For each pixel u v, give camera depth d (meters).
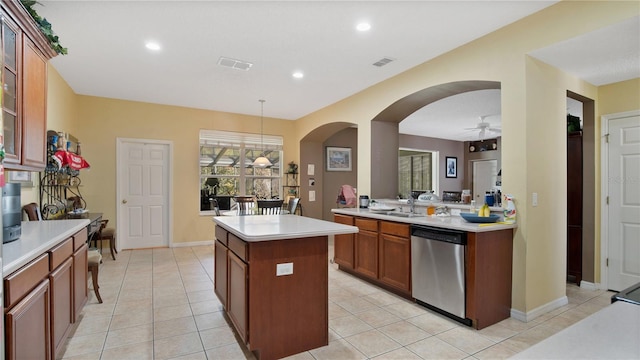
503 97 2.89
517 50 2.79
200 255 5.11
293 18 2.74
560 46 2.58
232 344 2.35
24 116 2.11
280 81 4.38
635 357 0.60
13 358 1.38
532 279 2.77
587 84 3.45
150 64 3.78
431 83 3.59
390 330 2.58
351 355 2.21
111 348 2.28
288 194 6.72
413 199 3.89
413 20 2.77
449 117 6.45
